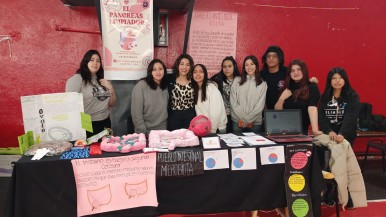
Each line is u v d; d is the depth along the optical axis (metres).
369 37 3.73
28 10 3.22
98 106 2.46
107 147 1.83
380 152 3.93
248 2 3.50
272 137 2.10
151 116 2.48
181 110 2.52
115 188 1.80
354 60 3.76
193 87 2.52
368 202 2.78
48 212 1.75
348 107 2.52
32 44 3.28
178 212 1.92
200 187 1.92
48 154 1.77
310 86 2.53
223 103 2.60
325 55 3.71
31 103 1.92
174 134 2.07
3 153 3.21
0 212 2.53
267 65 2.96
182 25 3.44
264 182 1.98
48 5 3.23
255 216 2.33
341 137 2.39
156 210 1.88
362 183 2.43
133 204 1.83
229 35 3.53
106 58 2.49
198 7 3.43
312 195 2.03
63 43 3.32
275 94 2.84
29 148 1.83
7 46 3.25
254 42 3.58
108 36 2.46
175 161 1.85
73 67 3.37
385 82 3.84
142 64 2.54
